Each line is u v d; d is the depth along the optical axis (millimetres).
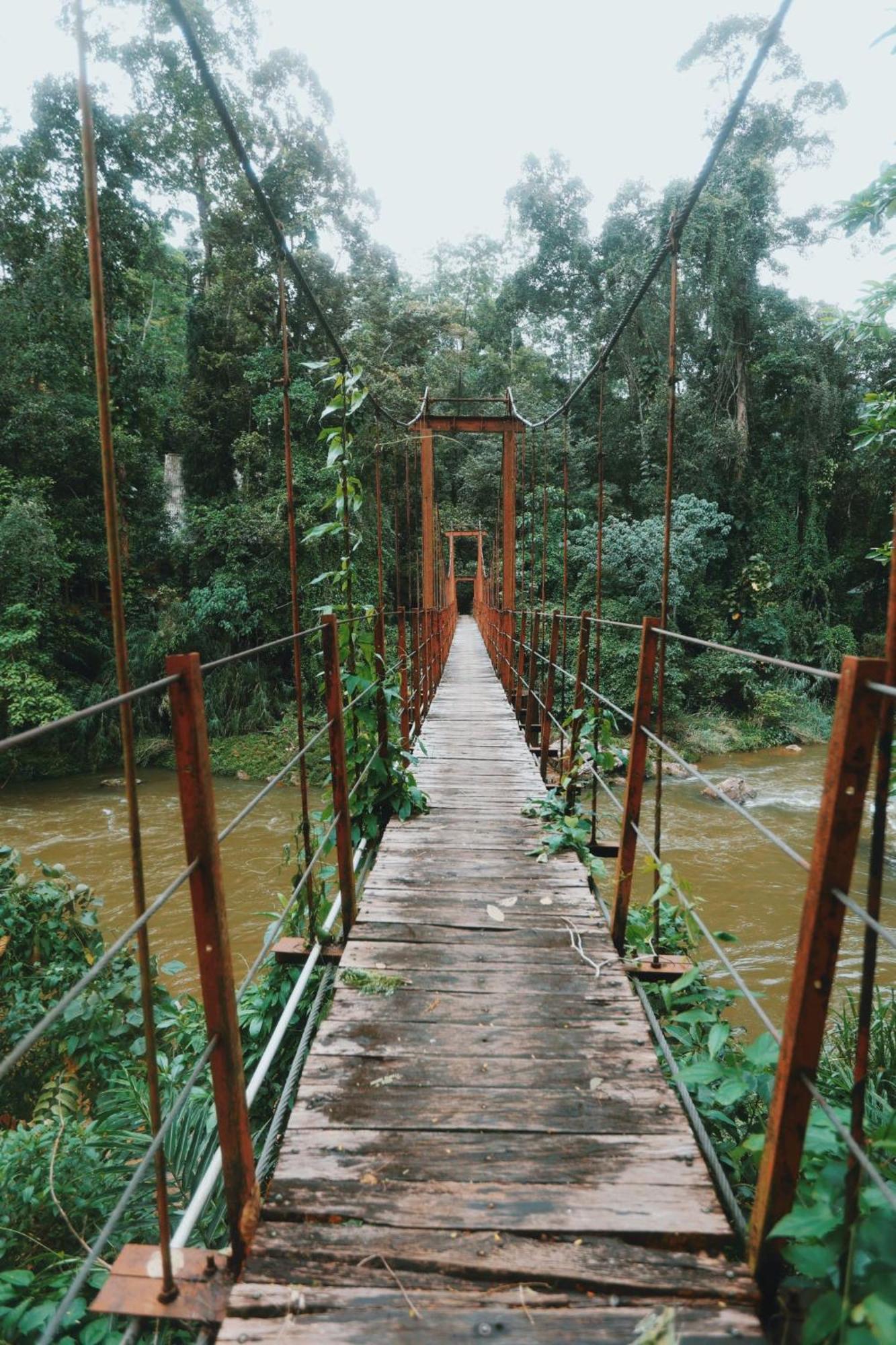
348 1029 1984
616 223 22781
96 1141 2162
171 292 22500
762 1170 1229
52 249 14227
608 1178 1459
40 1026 800
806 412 19500
